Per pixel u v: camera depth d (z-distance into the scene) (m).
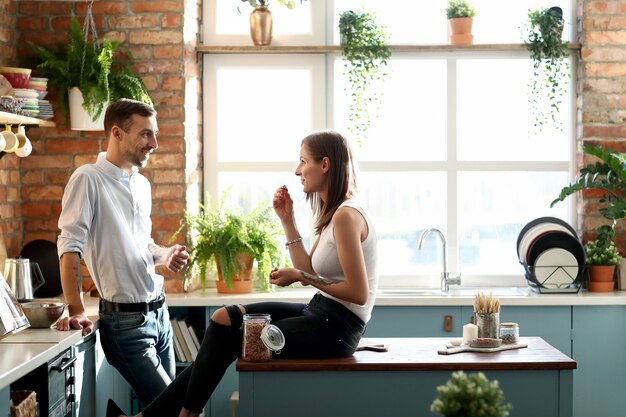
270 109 5.75
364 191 5.76
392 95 5.74
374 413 3.40
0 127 5.02
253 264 5.52
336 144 3.56
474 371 3.38
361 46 5.56
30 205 5.39
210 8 5.71
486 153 5.75
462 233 5.76
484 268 5.76
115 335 4.12
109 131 4.16
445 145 5.74
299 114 5.75
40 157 5.36
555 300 5.11
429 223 5.75
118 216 4.11
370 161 5.74
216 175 5.75
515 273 5.74
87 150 5.35
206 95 5.73
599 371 5.14
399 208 5.76
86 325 3.96
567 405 3.39
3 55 5.13
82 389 4.14
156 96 5.36
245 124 5.75
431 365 3.38
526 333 5.14
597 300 5.11
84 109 5.07
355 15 5.58
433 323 5.13
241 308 3.59
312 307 3.59
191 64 5.51
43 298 5.12
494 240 5.77
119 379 4.84
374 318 5.14
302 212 5.75
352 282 3.39
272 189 5.77
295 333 3.47
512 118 5.74
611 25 5.53
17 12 5.33
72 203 4.04
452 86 5.73
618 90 5.54
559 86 5.62
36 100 4.80
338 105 5.77
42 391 3.59
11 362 3.17
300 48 5.62
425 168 5.74
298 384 3.40
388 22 5.77
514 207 5.75
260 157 5.76
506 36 5.75
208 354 3.52
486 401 2.04
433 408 2.06
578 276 5.29
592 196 5.54
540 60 5.59
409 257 5.77
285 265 5.41
